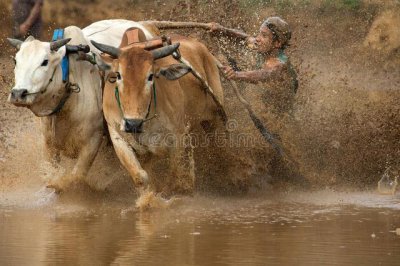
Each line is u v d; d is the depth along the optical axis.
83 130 12.72
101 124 12.90
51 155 13.04
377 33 23.47
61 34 12.72
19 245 9.73
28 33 20.72
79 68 12.74
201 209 12.09
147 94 11.79
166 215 11.61
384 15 23.72
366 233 10.28
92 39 13.29
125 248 9.57
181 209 12.07
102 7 26.44
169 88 12.45
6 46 24.28
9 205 12.32
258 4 22.78
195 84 13.12
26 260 9.05
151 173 12.71
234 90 13.88
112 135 12.32
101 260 9.04
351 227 10.66
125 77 11.73
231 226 10.79
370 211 11.81
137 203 12.10
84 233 10.38
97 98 12.85
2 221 11.15
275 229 10.57
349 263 8.88
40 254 9.30
